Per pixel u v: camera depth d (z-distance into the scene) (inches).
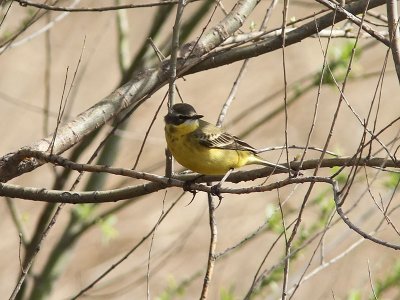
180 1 348.8
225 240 804.6
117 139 559.8
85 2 673.6
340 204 281.9
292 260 477.1
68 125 369.7
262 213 821.2
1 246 816.9
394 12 339.9
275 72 975.6
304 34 396.8
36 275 538.6
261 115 929.5
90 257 795.4
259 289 488.4
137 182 721.0
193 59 394.6
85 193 357.1
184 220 837.8
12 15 635.5
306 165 356.8
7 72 951.0
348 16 366.9
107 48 983.0
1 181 357.4
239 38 409.7
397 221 765.9
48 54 509.4
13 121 919.0
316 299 690.2
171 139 389.1
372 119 936.9
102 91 955.3
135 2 832.9
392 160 336.2
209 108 935.7
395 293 589.6
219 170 394.6
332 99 944.9
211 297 756.6
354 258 723.4
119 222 827.4
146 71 394.9
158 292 757.3
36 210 845.2
